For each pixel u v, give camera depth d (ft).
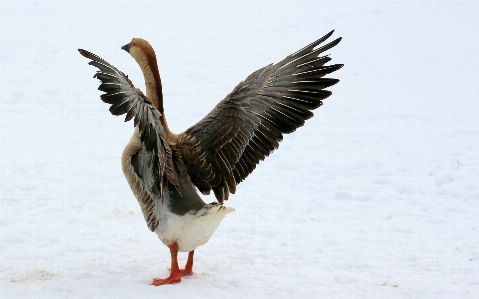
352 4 116.57
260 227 35.58
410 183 44.16
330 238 34.06
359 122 60.64
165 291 25.22
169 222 25.20
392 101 67.72
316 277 28.37
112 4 117.91
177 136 26.91
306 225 36.40
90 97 67.26
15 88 68.03
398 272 29.37
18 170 44.75
